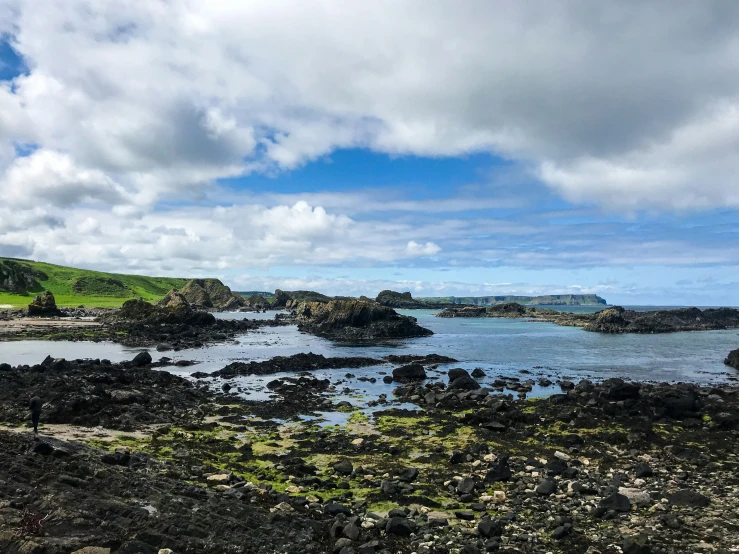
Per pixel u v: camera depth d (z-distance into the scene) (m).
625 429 29.02
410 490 19.42
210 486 18.31
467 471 21.97
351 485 20.09
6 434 18.05
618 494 17.66
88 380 36.47
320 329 108.12
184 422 29.72
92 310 155.38
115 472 16.31
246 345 81.25
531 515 16.95
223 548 12.95
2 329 88.69
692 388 40.09
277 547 13.63
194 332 91.69
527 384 44.88
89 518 12.98
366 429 29.36
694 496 17.92
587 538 15.11
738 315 137.88
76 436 24.83
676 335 105.69
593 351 74.00
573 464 22.91
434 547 14.50
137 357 54.25
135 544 12.08
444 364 59.88
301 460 22.94
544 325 141.38
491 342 89.31
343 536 14.84
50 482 14.46
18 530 11.81
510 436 27.81
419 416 32.69
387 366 58.25
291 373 52.22
